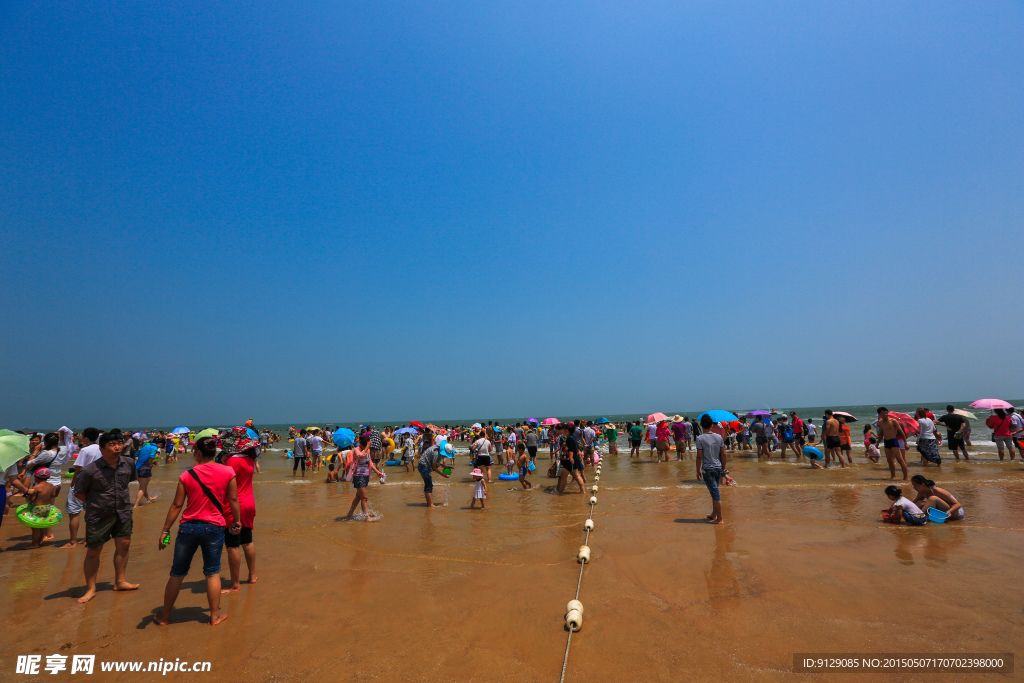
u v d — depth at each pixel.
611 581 6.07
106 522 5.76
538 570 6.59
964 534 7.76
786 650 4.25
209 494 5.12
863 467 16.39
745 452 22.80
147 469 12.20
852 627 4.66
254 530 9.27
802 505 10.38
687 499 11.61
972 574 5.98
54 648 4.49
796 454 19.66
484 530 8.97
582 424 19.17
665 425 20.94
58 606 5.50
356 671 4.04
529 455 17.41
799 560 6.64
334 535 8.77
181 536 5.01
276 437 45.16
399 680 3.89
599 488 13.84
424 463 11.53
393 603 5.48
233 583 5.94
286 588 6.02
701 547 7.41
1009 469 14.63
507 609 5.27
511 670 4.02
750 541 7.66
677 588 5.77
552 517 10.02
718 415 17.27
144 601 5.64
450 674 3.97
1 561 7.34
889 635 4.48
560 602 5.44
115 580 6.19
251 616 5.18
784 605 5.19
